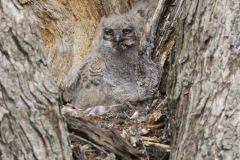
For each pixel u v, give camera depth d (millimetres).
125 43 14047
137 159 10883
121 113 13023
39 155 8430
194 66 10211
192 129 9406
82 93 13695
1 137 8242
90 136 10938
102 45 14211
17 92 8477
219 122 9156
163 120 12188
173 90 10594
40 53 8883
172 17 14172
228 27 10141
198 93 9766
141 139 11477
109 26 14266
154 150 11094
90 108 13258
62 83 14391
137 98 13398
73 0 15180
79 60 14992
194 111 9578
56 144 8625
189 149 9180
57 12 15117
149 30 14219
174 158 9516
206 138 9086
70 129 10953
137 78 13797
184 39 10719
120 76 13859
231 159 8656
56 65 14977
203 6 10594
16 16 8766
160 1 14219
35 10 14914
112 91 13625
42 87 8719
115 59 13984
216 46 10062
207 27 10320
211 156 8828
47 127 8602
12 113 8367
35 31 8914
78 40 15234
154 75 13664
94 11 15422
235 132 8938
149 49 14047
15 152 8289
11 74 8500
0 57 8500
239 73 9625
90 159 10664
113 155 10586
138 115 12789
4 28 8617
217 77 9711
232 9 10297
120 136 10984
